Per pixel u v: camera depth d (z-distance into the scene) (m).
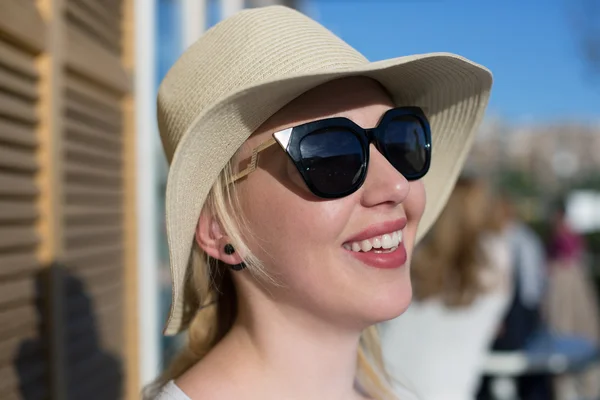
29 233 1.52
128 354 2.21
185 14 3.48
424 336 2.93
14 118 1.45
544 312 6.62
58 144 1.63
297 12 1.26
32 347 1.52
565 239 6.86
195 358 1.37
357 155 1.11
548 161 28.28
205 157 1.11
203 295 1.31
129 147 2.25
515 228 4.11
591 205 14.58
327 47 1.16
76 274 1.77
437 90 1.38
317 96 1.15
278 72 1.10
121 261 2.18
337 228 1.10
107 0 2.06
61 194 1.65
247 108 1.07
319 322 1.18
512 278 3.54
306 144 1.09
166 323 1.28
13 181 1.44
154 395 1.27
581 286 6.72
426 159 1.27
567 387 4.21
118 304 2.13
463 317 2.89
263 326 1.21
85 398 1.81
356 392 1.42
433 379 2.90
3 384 1.37
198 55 1.21
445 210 2.98
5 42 1.42
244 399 1.18
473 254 2.89
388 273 1.16
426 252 2.96
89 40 1.90
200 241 1.24
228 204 1.18
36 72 1.55
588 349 3.73
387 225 1.14
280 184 1.12
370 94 1.22
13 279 1.45
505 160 25.12
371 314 1.14
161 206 3.44
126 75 2.20
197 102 1.17
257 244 1.16
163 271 3.43
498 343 3.72
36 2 1.58
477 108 1.40
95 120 1.96
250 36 1.15
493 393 4.00
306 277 1.12
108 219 2.07
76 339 1.77
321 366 1.21
